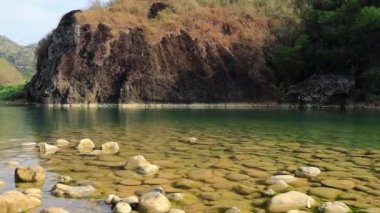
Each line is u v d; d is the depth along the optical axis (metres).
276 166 9.15
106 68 39.84
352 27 35.38
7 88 57.94
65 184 7.44
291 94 38.28
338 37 37.78
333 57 37.25
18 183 7.51
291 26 44.12
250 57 41.66
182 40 41.44
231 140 13.48
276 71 41.22
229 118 23.02
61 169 8.77
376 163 9.49
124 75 39.69
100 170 8.68
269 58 42.47
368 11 33.91
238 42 42.56
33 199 6.25
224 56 41.41
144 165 8.68
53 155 10.41
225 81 40.38
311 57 38.75
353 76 36.81
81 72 39.81
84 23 41.19
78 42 40.62
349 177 8.05
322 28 39.16
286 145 12.38
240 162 9.63
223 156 10.44
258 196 6.79
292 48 38.75
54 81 39.88
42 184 7.48
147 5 44.75
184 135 14.84
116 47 40.38
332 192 6.92
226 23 43.84
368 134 15.21
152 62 40.03
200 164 9.38
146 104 38.78
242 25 44.03
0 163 9.31
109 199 6.41
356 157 10.29
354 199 6.55
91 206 6.21
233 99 39.81
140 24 41.94
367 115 25.27
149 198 6.17
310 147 11.98
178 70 40.31
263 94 39.84
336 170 8.70
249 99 39.84
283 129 16.97
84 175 8.22
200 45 41.28
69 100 39.06
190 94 39.72
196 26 42.59
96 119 22.36
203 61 40.78
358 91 35.75
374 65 36.59
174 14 43.41
